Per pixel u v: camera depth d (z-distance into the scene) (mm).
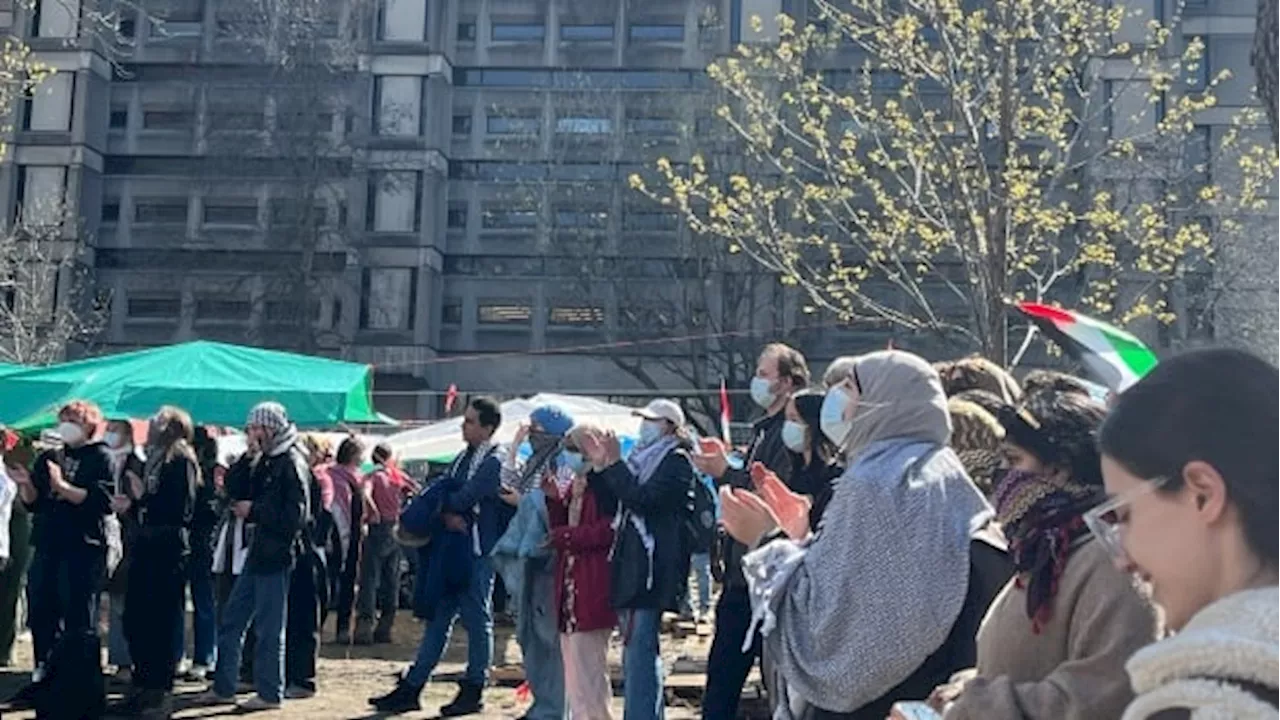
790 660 3551
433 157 52844
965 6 17969
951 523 3465
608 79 54500
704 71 51844
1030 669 2896
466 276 53875
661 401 7359
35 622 9055
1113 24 16594
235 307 53031
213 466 10750
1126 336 4570
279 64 52094
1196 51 17938
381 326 52344
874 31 16172
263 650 9461
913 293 16953
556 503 7691
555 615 8445
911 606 3373
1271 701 1627
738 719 8305
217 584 11062
